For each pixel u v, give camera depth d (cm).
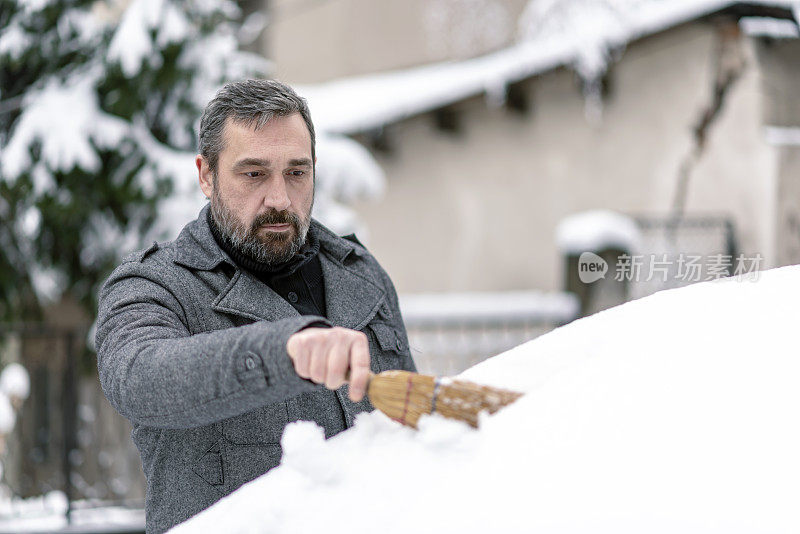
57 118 823
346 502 135
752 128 1178
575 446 124
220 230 247
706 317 149
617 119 1294
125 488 852
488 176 1394
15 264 886
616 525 113
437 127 1420
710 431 122
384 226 1465
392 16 1717
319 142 974
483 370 167
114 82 844
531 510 117
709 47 1211
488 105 1383
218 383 181
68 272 884
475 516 120
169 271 244
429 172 1436
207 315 241
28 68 878
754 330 141
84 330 879
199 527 146
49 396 881
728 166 1197
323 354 169
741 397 126
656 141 1262
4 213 869
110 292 239
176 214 855
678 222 1184
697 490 115
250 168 236
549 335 171
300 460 142
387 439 148
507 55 1411
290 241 245
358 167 977
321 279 272
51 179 820
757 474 115
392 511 128
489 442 131
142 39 823
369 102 1448
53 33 854
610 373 137
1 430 842
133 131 850
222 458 236
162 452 240
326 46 1734
